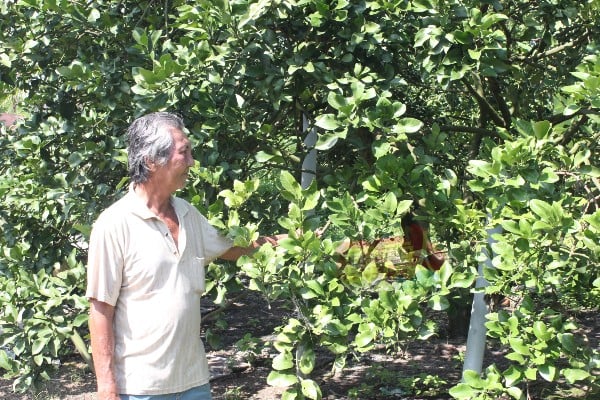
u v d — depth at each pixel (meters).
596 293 3.91
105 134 4.48
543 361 3.36
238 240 3.14
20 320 4.40
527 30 4.42
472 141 5.64
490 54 3.58
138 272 2.71
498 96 5.35
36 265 4.81
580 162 3.44
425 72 3.65
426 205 3.61
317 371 5.69
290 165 4.48
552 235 3.10
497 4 3.79
